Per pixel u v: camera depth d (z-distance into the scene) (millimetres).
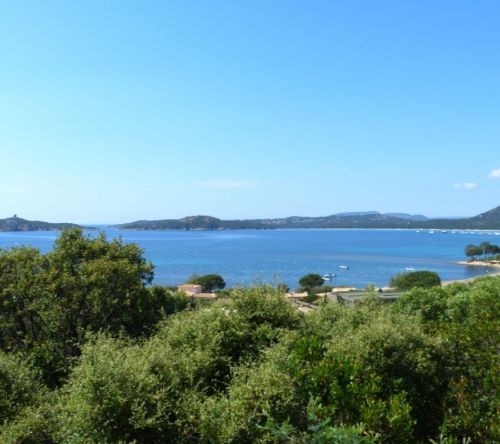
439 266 129000
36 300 16609
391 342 7824
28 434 7852
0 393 9133
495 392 6133
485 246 144000
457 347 7855
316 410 5719
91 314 17875
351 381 6539
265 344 10070
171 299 22328
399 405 5801
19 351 12914
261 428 5961
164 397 7285
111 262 18281
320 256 164875
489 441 5605
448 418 6270
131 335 17859
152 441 7016
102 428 6844
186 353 9523
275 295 11609
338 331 10242
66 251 18922
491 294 13648
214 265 132875
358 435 4824
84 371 7441
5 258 17984
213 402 7047
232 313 11227
